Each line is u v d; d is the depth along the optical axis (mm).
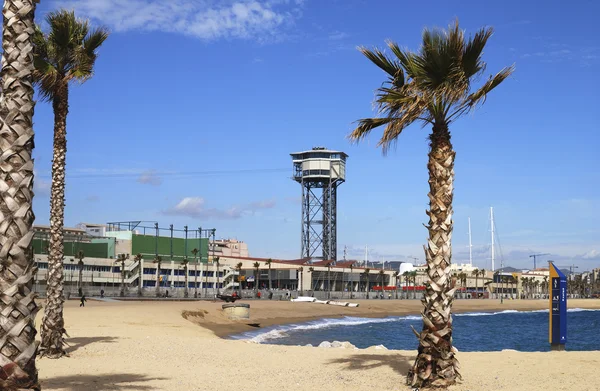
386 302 139500
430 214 14234
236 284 168125
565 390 13383
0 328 8734
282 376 16281
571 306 192875
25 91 9336
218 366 18391
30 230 9109
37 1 9680
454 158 14469
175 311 59875
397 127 14758
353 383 14961
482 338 63156
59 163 21922
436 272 13938
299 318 88312
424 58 14430
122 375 16141
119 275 132250
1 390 8586
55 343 20328
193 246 163500
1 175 8984
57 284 20766
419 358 14000
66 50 22172
